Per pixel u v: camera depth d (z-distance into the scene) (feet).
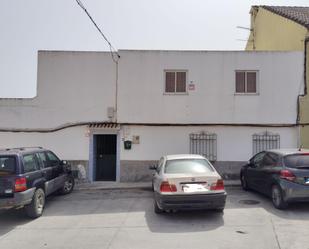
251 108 46.98
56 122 48.08
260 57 47.03
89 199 36.96
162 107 47.24
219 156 47.50
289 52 46.88
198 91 47.11
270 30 60.85
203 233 23.91
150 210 31.30
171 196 26.66
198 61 47.24
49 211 31.89
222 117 47.03
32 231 25.76
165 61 47.32
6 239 23.99
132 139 47.80
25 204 27.78
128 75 47.42
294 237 22.70
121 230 25.27
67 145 48.11
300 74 46.80
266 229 24.57
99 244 22.31
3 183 27.22
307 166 29.50
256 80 47.39
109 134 48.52
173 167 29.45
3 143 48.47
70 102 47.96
